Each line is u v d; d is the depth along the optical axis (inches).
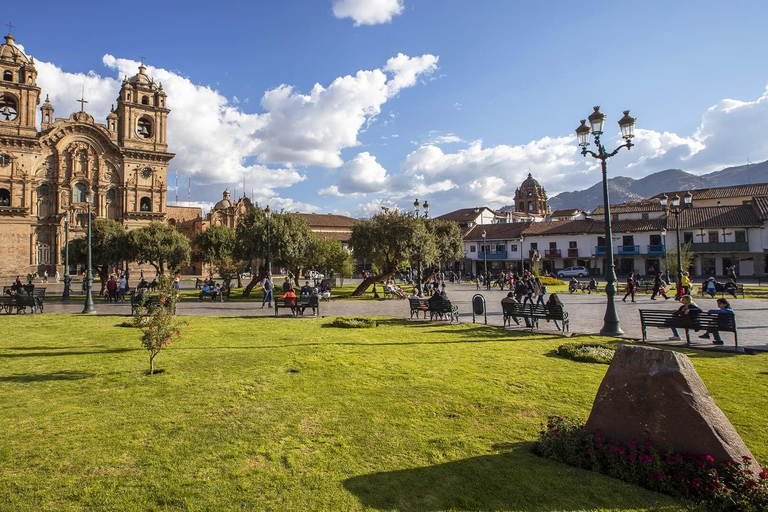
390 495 165.3
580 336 494.3
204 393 288.4
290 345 450.9
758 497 151.0
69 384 308.2
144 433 222.5
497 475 179.9
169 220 3211.1
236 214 3179.1
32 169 2214.6
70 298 1139.9
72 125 2284.7
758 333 501.4
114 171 2423.7
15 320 663.1
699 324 420.8
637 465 175.0
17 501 160.6
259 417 245.4
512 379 318.0
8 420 239.0
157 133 2541.8
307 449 205.3
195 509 156.0
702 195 2415.1
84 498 162.7
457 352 415.5
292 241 1224.2
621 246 2081.7
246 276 2490.2
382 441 214.1
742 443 175.3
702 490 158.9
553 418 216.8
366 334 525.0
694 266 1958.7
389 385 305.6
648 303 894.4
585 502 159.5
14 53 2236.7
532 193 3585.1
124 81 2471.7
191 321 650.2
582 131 532.1
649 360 191.6
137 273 2316.7
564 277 2175.2
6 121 2162.9
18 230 2146.9
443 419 242.4
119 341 478.6
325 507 157.2
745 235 1846.7
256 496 165.0
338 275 1680.6
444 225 1384.1
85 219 2308.1
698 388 182.9
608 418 195.2
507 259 2439.7
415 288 1263.5
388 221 1146.0
